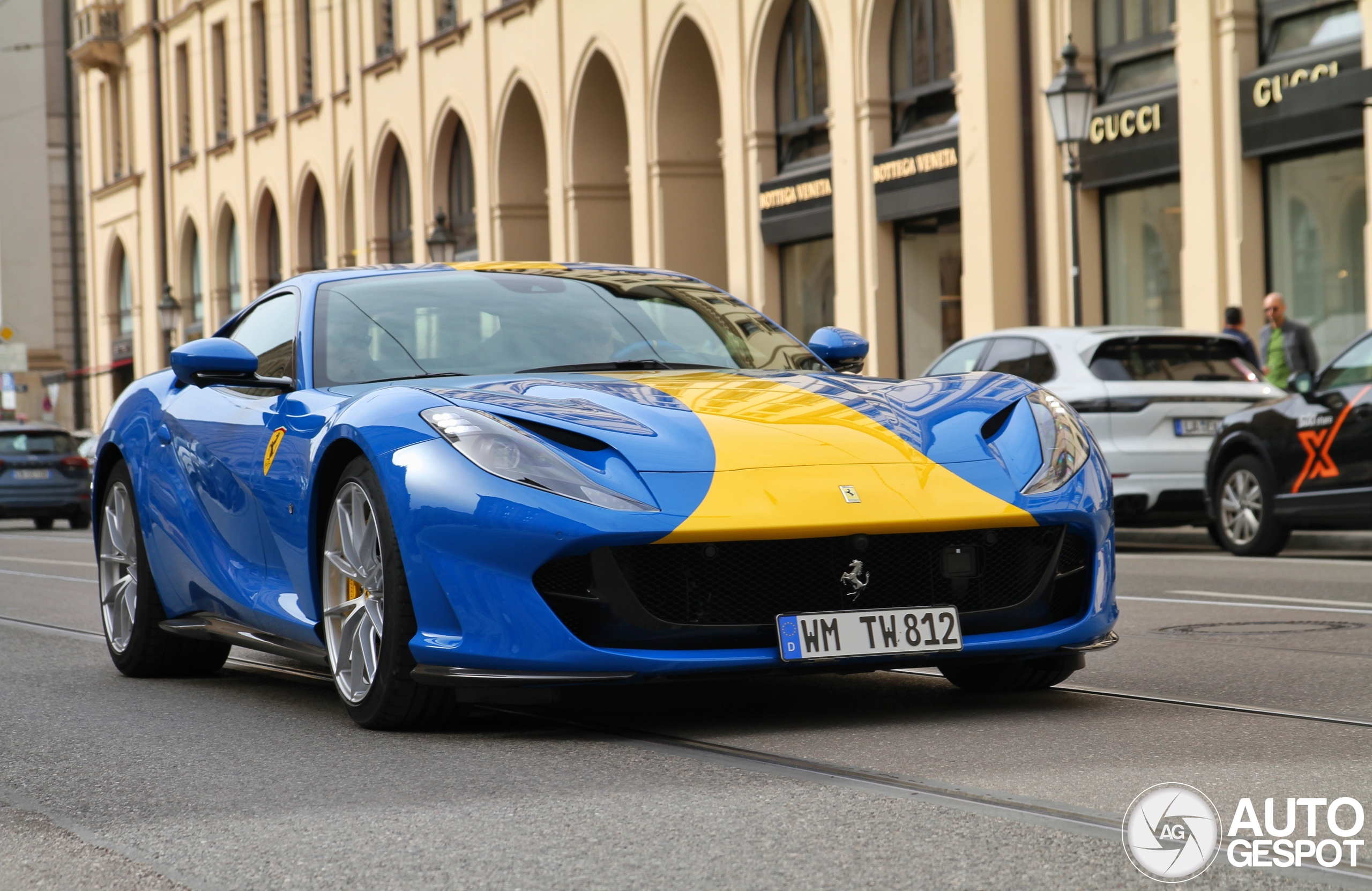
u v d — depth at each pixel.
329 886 2.88
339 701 5.09
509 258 29.50
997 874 2.81
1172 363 11.67
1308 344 14.34
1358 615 6.88
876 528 4.04
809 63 22.22
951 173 19.16
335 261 36.00
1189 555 11.19
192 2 42.03
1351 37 15.02
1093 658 5.64
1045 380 11.65
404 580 4.25
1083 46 17.78
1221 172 16.14
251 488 5.00
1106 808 3.28
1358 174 15.03
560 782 3.66
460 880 2.88
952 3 18.89
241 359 5.00
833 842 3.05
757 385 4.67
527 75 28.31
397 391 4.52
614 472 4.09
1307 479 10.35
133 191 45.88
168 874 3.02
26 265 56.09
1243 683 4.96
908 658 4.11
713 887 2.78
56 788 3.84
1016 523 4.18
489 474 4.10
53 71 56.50
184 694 5.38
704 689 5.00
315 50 36.62
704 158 25.08
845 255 21.17
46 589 10.25
